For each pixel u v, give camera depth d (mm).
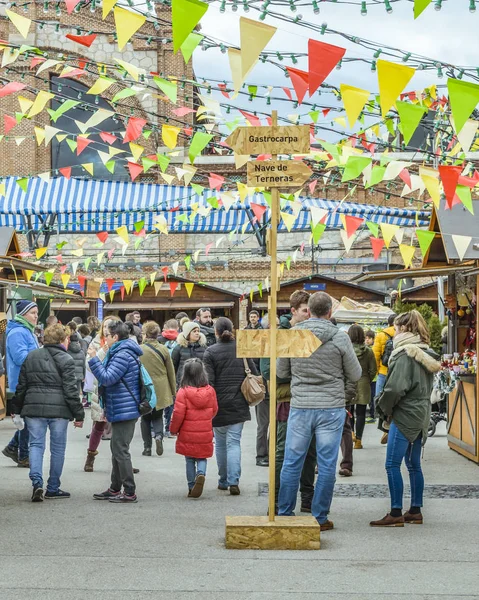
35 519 9406
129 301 32125
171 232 28250
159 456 14266
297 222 27156
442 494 10875
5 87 9961
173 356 15219
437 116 14367
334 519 9445
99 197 25922
